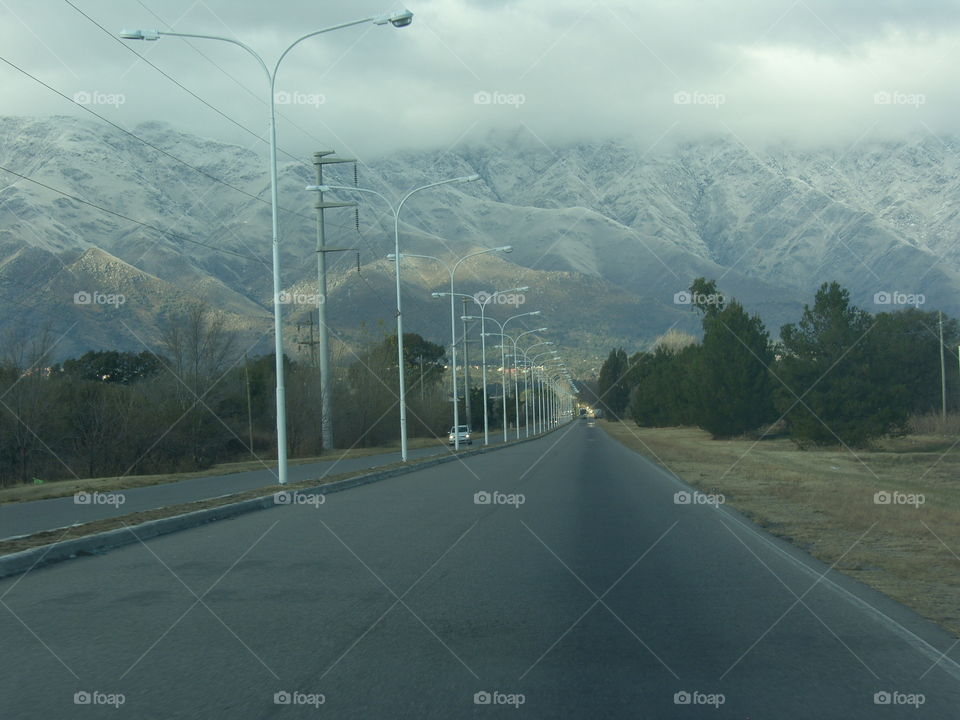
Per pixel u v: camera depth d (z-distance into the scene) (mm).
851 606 9039
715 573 10984
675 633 7875
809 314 50719
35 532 14602
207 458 47719
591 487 25531
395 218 42500
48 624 8172
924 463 39438
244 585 10125
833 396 48094
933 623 8297
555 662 6914
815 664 6887
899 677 6555
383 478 31297
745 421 64438
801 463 39312
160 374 48406
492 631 7934
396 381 82000
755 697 6074
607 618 8461
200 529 15820
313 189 41750
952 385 67688
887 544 13531
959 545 13359
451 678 6480
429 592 9719
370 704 5891
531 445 68000
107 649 7277
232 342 51281
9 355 39062
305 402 57094
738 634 7848
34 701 5945
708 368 64812
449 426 102000
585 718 5633
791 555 12469
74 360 64938
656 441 68875
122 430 42469
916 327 75750
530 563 11727
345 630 7949
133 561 11977
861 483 26484
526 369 115938
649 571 11109
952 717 5703
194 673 6590
